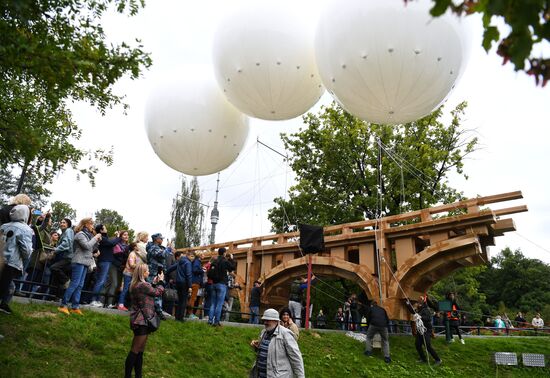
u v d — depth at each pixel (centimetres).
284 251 1766
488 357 1359
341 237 1574
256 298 1413
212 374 824
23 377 599
